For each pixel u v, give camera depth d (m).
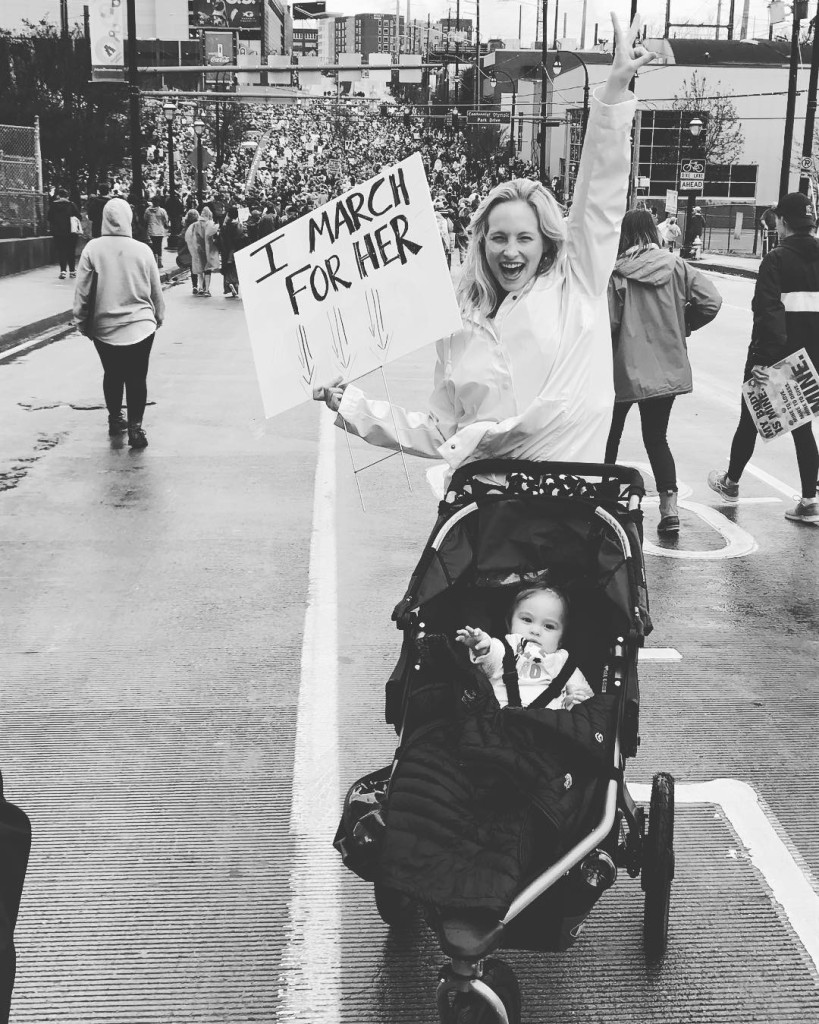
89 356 15.36
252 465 9.26
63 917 3.42
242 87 42.03
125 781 4.21
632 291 7.06
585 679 3.32
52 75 39.44
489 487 3.44
